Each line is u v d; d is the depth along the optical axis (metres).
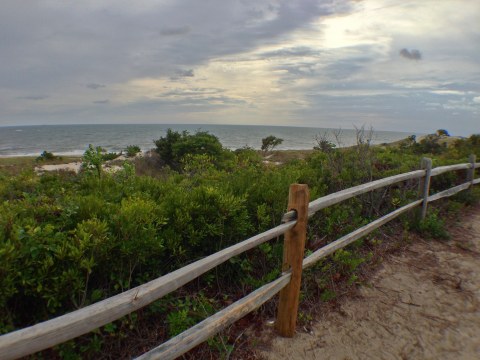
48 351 2.31
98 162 4.49
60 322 1.40
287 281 2.79
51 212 2.71
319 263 3.75
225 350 2.65
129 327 2.58
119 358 2.48
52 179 4.46
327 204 3.23
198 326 2.11
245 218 3.37
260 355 2.71
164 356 1.85
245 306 2.38
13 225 2.21
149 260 2.85
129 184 3.92
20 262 2.14
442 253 4.79
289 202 2.76
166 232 2.92
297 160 7.06
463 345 2.97
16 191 3.94
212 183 4.25
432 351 2.89
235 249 2.30
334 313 3.34
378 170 6.55
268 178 4.49
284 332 2.92
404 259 4.57
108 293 2.62
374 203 5.57
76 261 2.25
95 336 2.37
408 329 3.16
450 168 6.27
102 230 2.39
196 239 3.04
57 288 2.19
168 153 20.69
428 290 3.84
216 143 20.42
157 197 3.70
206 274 3.25
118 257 2.60
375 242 4.82
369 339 3.00
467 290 3.87
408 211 5.58
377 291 3.78
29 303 2.38
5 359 1.23
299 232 2.74
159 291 1.79
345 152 6.37
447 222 6.02
